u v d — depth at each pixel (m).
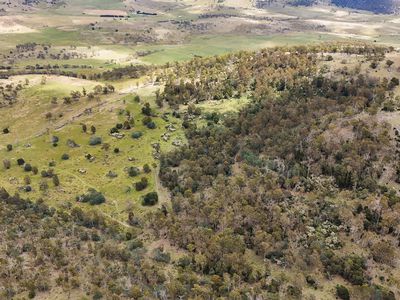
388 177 180.50
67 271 137.00
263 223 160.62
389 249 144.25
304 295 131.50
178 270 142.75
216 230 165.88
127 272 138.00
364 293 129.88
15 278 132.88
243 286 134.50
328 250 147.25
